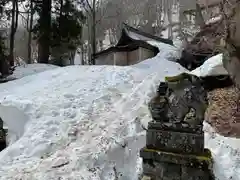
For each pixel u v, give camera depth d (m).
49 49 17.30
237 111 5.64
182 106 3.75
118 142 4.82
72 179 4.06
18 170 4.41
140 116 5.64
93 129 5.51
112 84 7.69
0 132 6.37
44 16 16.58
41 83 8.68
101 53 19.92
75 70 9.77
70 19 17.17
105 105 6.50
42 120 5.98
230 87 6.75
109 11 33.69
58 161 4.57
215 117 5.68
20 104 6.56
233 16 4.73
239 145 4.60
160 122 3.89
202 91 3.72
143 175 3.83
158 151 3.77
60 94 7.28
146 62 13.66
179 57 15.09
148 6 32.25
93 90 7.41
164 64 12.63
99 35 33.69
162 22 30.38
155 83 6.85
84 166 4.43
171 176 3.65
